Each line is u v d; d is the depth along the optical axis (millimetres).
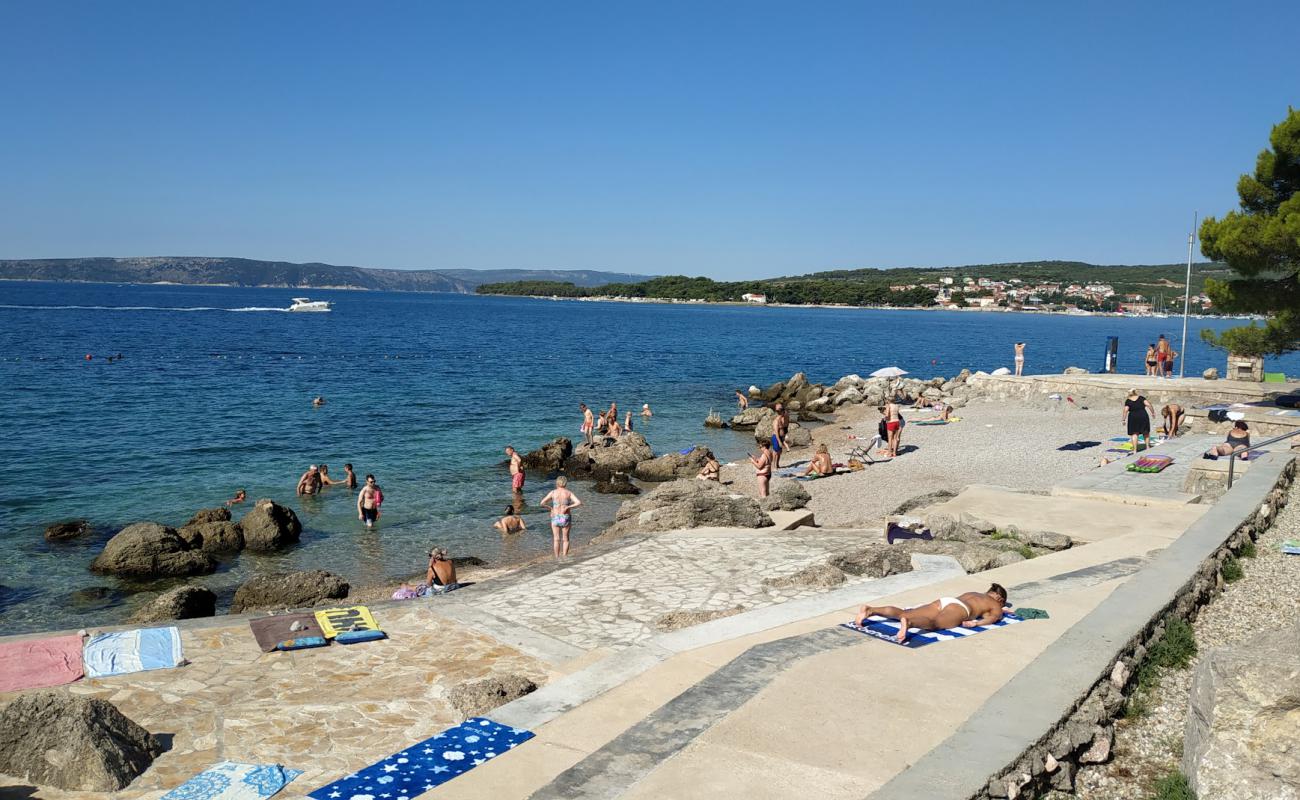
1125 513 16875
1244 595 11352
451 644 10953
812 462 30281
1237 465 18141
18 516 24844
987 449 32625
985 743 6492
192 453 34000
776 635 10281
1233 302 30578
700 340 120125
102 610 18062
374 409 46438
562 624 11750
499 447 37375
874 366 85438
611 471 33562
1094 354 104375
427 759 7434
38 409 42781
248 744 8117
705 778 6395
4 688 9180
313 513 26297
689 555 15352
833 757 6695
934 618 9547
